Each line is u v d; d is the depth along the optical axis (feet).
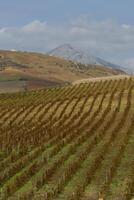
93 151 172.35
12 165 154.61
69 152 169.27
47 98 354.54
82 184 127.85
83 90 385.91
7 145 191.52
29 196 117.50
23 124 253.85
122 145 174.29
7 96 395.34
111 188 124.88
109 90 369.50
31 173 143.13
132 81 425.69
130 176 134.00
